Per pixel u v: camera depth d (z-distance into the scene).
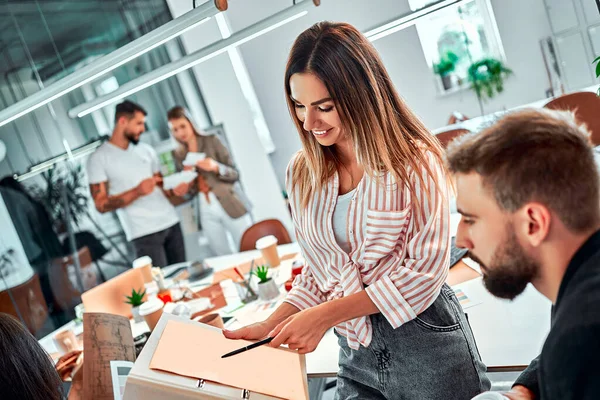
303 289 1.44
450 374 1.24
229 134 4.81
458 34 4.05
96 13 4.51
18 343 1.09
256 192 4.92
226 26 4.76
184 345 1.15
